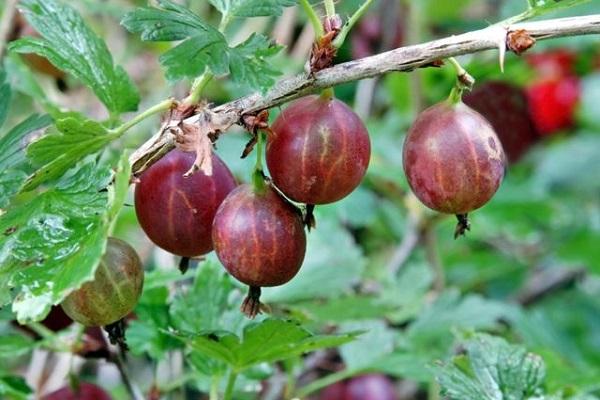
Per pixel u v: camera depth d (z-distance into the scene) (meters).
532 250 0.82
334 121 0.43
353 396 0.59
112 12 0.63
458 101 0.44
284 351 0.47
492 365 0.48
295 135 0.43
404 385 0.72
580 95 0.89
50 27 0.45
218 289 0.50
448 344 0.59
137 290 0.43
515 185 0.80
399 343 0.58
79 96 0.68
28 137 0.45
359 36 0.77
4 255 0.42
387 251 0.79
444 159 0.43
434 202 0.44
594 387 0.54
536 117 0.85
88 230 0.42
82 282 0.40
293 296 0.55
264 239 0.43
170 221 0.44
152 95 0.68
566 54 0.85
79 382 0.50
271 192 0.43
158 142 0.43
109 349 0.50
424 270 0.63
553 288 0.83
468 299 0.61
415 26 0.76
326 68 0.42
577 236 0.82
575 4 0.43
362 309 0.56
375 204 0.70
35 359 0.58
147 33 0.43
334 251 0.59
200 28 0.43
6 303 0.42
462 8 0.86
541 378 0.48
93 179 0.43
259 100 0.43
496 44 0.42
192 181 0.44
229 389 0.48
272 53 0.43
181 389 0.55
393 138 0.75
